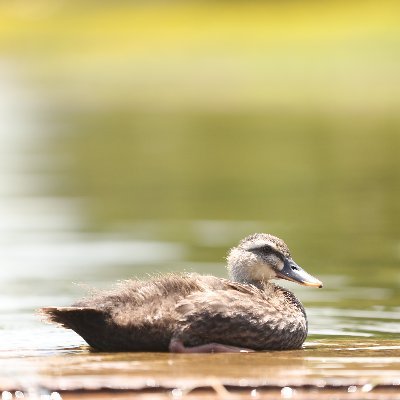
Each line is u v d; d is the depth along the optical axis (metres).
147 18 61.81
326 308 13.19
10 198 23.08
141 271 15.88
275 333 10.27
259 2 62.22
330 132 34.91
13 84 48.53
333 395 8.70
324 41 52.31
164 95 45.03
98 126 37.41
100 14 64.12
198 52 53.31
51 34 60.25
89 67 52.28
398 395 8.71
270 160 29.11
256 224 19.81
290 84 45.97
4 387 8.56
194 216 20.77
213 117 39.38
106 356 9.84
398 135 33.91
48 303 13.78
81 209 21.69
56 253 17.42
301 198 22.86
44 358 9.73
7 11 65.88
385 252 17.09
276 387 8.70
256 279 11.31
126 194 23.62
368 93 43.25
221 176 26.36
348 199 22.58
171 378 8.79
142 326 9.98
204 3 64.00
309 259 16.64
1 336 11.33
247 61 50.44
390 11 56.94
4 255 17.28
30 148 31.75
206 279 10.55
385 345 10.68
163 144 32.88
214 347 10.09
